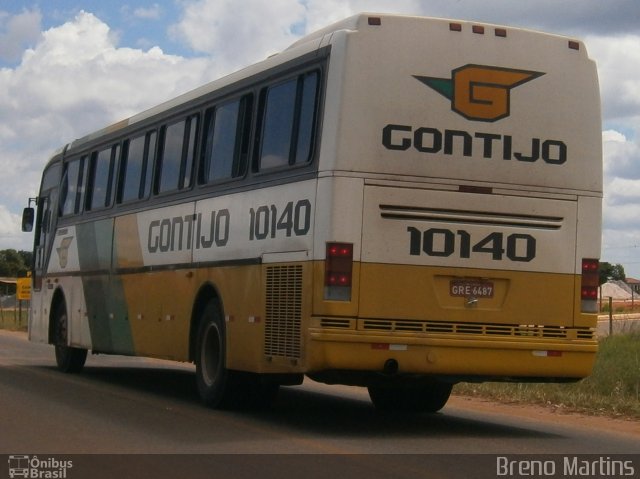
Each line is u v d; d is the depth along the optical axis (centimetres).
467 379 1092
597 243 1117
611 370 1678
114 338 1596
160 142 1470
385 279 1038
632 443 1088
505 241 1080
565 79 1112
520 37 1099
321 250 1030
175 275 1375
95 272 1686
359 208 1030
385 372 1038
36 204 2056
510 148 1084
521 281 1084
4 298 6912
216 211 1266
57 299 1886
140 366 2098
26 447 951
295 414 1248
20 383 1565
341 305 1022
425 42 1063
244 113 1226
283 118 1134
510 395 1517
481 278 1070
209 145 1313
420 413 1323
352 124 1034
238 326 1187
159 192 1452
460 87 1070
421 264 1048
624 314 5166
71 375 1775
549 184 1097
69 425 1096
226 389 1231
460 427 1175
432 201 1054
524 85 1095
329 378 1086
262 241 1144
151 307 1453
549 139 1100
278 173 1125
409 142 1049
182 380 1742
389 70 1050
